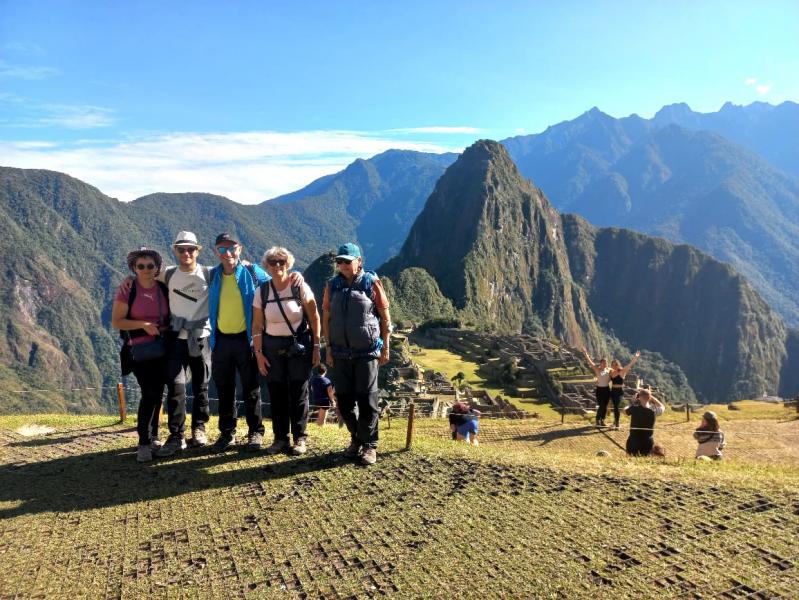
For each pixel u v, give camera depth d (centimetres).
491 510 632
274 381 789
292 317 763
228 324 788
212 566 523
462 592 480
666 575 504
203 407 843
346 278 753
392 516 616
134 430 976
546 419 1780
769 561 526
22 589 491
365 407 761
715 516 618
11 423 1062
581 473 751
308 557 536
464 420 1130
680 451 1310
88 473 745
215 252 774
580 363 8262
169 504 649
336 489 686
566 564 521
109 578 507
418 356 9588
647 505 647
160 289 776
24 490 693
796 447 1329
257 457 796
